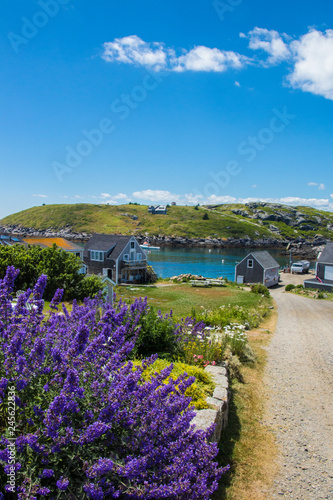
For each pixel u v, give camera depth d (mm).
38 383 3385
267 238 149875
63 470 2902
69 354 3512
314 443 7027
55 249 21000
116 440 3178
